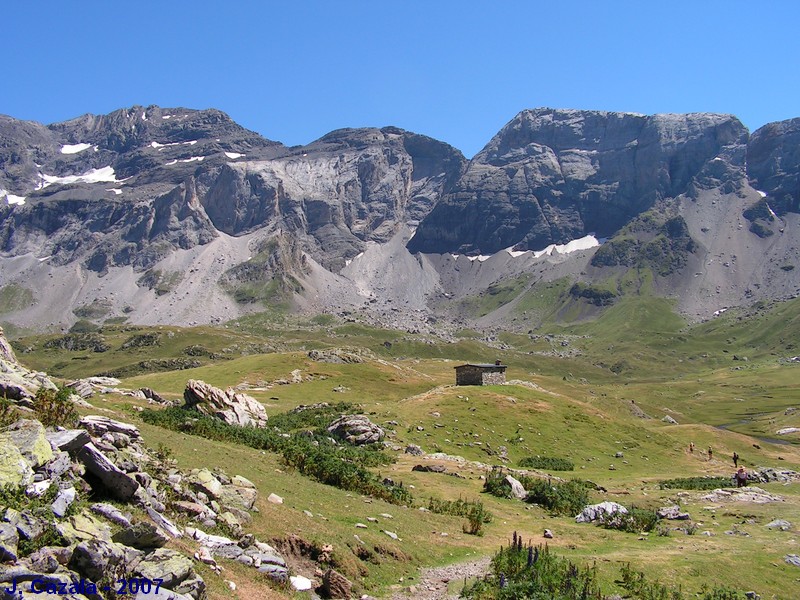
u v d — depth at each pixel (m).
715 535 55.75
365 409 112.06
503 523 54.84
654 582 40.00
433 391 128.38
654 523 57.31
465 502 59.06
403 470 74.00
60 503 24.16
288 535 34.56
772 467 114.44
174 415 68.75
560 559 41.94
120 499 28.47
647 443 111.44
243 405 90.62
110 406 69.25
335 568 33.69
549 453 99.94
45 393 37.84
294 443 64.62
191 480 35.66
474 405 113.38
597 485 80.00
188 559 24.67
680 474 95.81
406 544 41.44
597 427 112.62
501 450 96.44
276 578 29.47
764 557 47.59
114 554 22.28
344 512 44.84
